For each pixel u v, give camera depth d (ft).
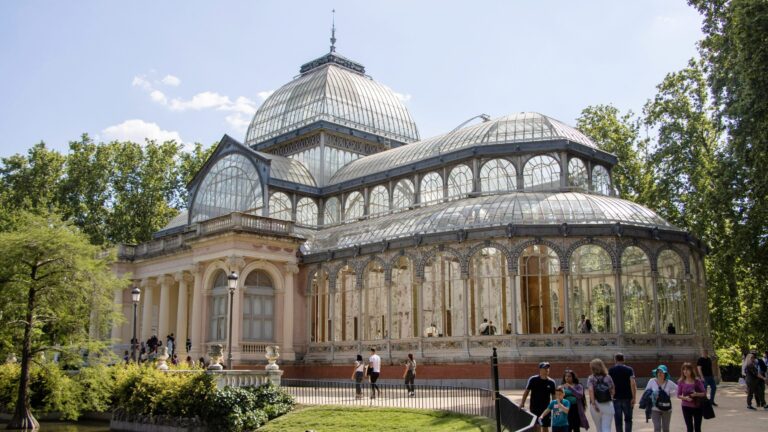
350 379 162.50
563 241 142.72
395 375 152.46
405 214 177.78
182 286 190.60
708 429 79.05
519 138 175.32
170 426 114.01
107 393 130.31
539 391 66.23
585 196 155.74
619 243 142.92
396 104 249.14
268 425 104.32
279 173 203.00
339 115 228.63
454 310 156.04
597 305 156.46
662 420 67.92
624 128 223.71
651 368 138.41
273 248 174.40
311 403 114.93
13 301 128.57
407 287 160.86
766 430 77.56
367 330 164.66
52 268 132.46
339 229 193.47
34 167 271.08
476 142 178.60
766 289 148.46
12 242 127.85
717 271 173.47
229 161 204.74
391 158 203.72
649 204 200.34
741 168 135.54
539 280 146.10
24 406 126.21
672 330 146.10
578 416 65.62
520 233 142.72
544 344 138.31
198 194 213.05
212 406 107.65
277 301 174.60
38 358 131.54
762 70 111.75
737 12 114.62
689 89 195.83
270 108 246.27
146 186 280.31
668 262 151.02
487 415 90.68
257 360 167.12
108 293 139.85
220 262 171.73
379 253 162.71
